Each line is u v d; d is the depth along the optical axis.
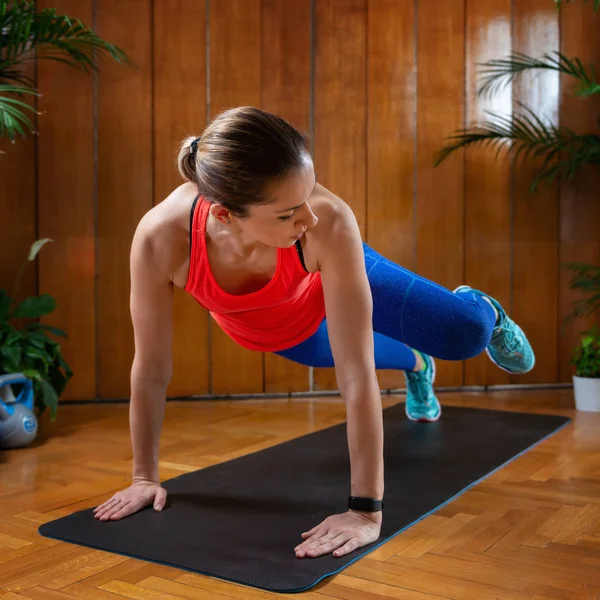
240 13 4.01
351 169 4.11
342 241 1.60
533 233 4.25
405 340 2.16
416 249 4.18
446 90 4.16
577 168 4.23
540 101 4.22
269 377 4.11
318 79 4.08
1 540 1.83
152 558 1.67
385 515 1.96
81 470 2.59
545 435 2.97
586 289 4.14
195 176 1.47
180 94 3.98
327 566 1.60
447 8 4.14
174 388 4.02
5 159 3.80
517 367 2.68
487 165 4.20
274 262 1.66
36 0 3.83
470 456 2.62
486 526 1.90
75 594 1.50
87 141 3.91
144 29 3.94
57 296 3.92
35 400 3.37
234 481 2.31
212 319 4.05
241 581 1.53
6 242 3.83
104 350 3.98
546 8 4.20
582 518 1.97
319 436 3.03
